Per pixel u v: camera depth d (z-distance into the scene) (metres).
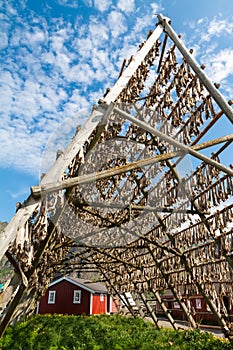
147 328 10.85
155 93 3.62
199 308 17.52
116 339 7.91
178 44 3.20
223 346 6.47
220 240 5.27
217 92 2.98
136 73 3.23
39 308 22.72
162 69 3.58
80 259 10.66
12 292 2.81
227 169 3.39
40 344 6.77
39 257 3.43
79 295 22.09
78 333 9.00
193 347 6.84
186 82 3.36
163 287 9.07
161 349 6.66
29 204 2.10
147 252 9.32
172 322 9.97
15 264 2.70
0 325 3.79
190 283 7.09
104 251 9.91
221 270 5.73
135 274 11.41
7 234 1.93
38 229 2.31
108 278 15.62
